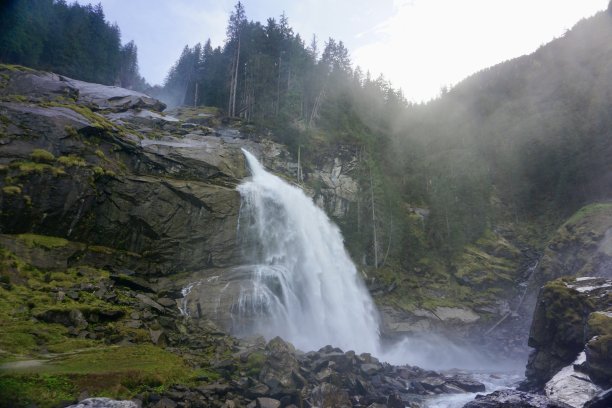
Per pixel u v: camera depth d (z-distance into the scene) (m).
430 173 66.44
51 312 17.27
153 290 24.50
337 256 41.31
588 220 44.72
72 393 11.57
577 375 15.09
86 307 18.38
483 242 56.75
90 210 25.70
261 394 14.66
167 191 29.17
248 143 49.97
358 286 41.50
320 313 35.06
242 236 31.91
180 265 28.39
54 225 23.94
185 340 19.88
